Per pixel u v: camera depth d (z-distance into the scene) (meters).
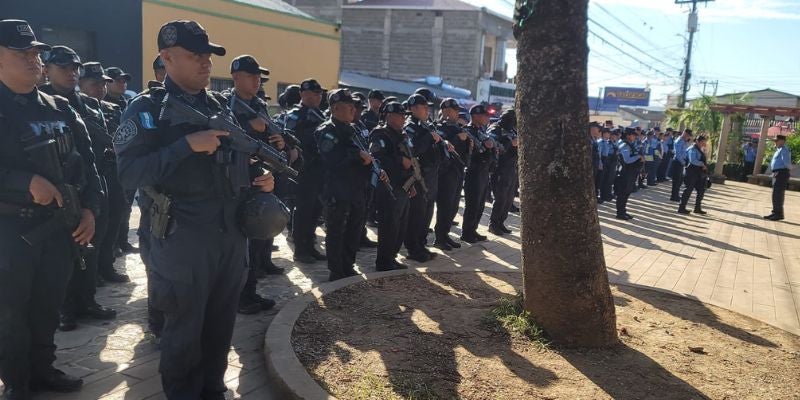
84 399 3.23
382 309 4.64
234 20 16.27
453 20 31.81
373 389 3.28
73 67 4.23
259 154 2.95
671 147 20.73
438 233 7.54
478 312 4.60
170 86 2.78
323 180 6.07
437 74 32.41
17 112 2.96
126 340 4.06
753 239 10.24
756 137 29.11
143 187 2.79
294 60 18.53
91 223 3.32
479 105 7.69
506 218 9.85
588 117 3.88
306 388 3.25
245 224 2.91
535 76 3.85
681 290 6.41
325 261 6.55
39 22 12.17
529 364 3.70
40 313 3.16
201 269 2.77
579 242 3.89
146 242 3.30
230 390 3.48
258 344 4.16
